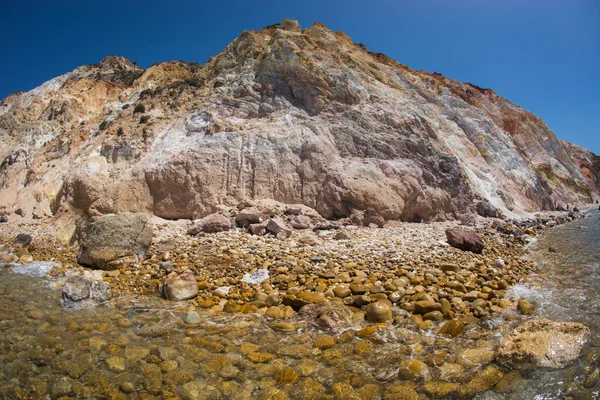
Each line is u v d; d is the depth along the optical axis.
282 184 15.74
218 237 12.45
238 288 8.82
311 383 5.33
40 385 5.40
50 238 14.02
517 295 8.26
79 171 15.60
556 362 5.56
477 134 25.03
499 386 5.19
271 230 12.80
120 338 6.59
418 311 7.40
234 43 23.20
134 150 16.59
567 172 34.72
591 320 6.82
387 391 5.13
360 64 23.09
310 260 10.34
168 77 25.83
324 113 18.58
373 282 8.89
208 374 5.58
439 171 18.22
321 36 23.47
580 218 20.67
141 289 8.98
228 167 15.75
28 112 29.50
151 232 11.52
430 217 17.14
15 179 21.88
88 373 5.64
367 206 15.28
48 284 9.38
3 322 7.20
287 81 19.28
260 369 5.67
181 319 7.34
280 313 7.42
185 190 15.12
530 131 35.19
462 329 6.64
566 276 9.45
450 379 5.34
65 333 6.77
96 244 10.77
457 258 10.82
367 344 6.25
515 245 13.20
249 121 17.92
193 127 17.34
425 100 24.58
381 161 16.95
